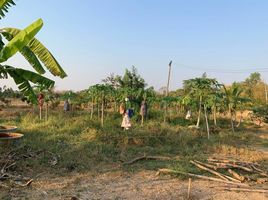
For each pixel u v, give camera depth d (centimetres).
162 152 1213
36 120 1789
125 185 813
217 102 1848
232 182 840
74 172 900
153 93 2192
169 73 2897
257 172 955
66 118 1816
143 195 743
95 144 1200
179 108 2562
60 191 741
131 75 2769
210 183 848
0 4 715
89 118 1812
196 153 1220
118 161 1046
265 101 3541
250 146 1460
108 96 2108
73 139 1271
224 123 2338
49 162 957
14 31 757
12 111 2469
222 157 1155
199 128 1778
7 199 669
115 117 2139
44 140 1223
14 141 1069
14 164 874
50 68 762
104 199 707
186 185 827
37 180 807
